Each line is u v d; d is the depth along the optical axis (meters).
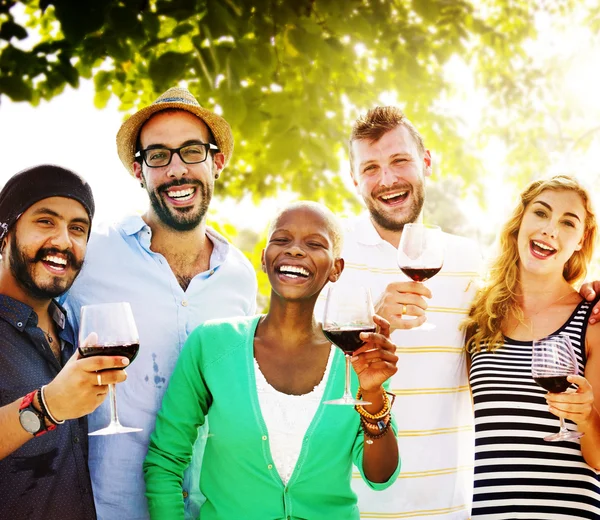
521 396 2.94
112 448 2.66
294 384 2.42
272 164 4.27
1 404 2.17
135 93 5.02
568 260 3.29
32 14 4.44
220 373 2.42
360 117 3.40
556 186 3.15
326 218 2.51
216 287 3.01
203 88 3.95
